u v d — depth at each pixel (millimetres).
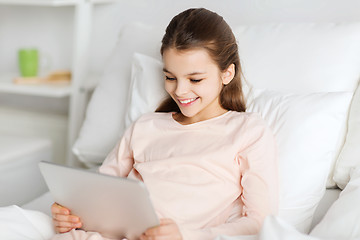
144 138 1228
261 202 1043
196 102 1134
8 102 2471
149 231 933
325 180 1188
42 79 2146
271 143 1104
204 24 1104
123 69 1619
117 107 1587
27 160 1787
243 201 1082
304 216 1151
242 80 1391
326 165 1181
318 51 1375
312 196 1159
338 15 1648
